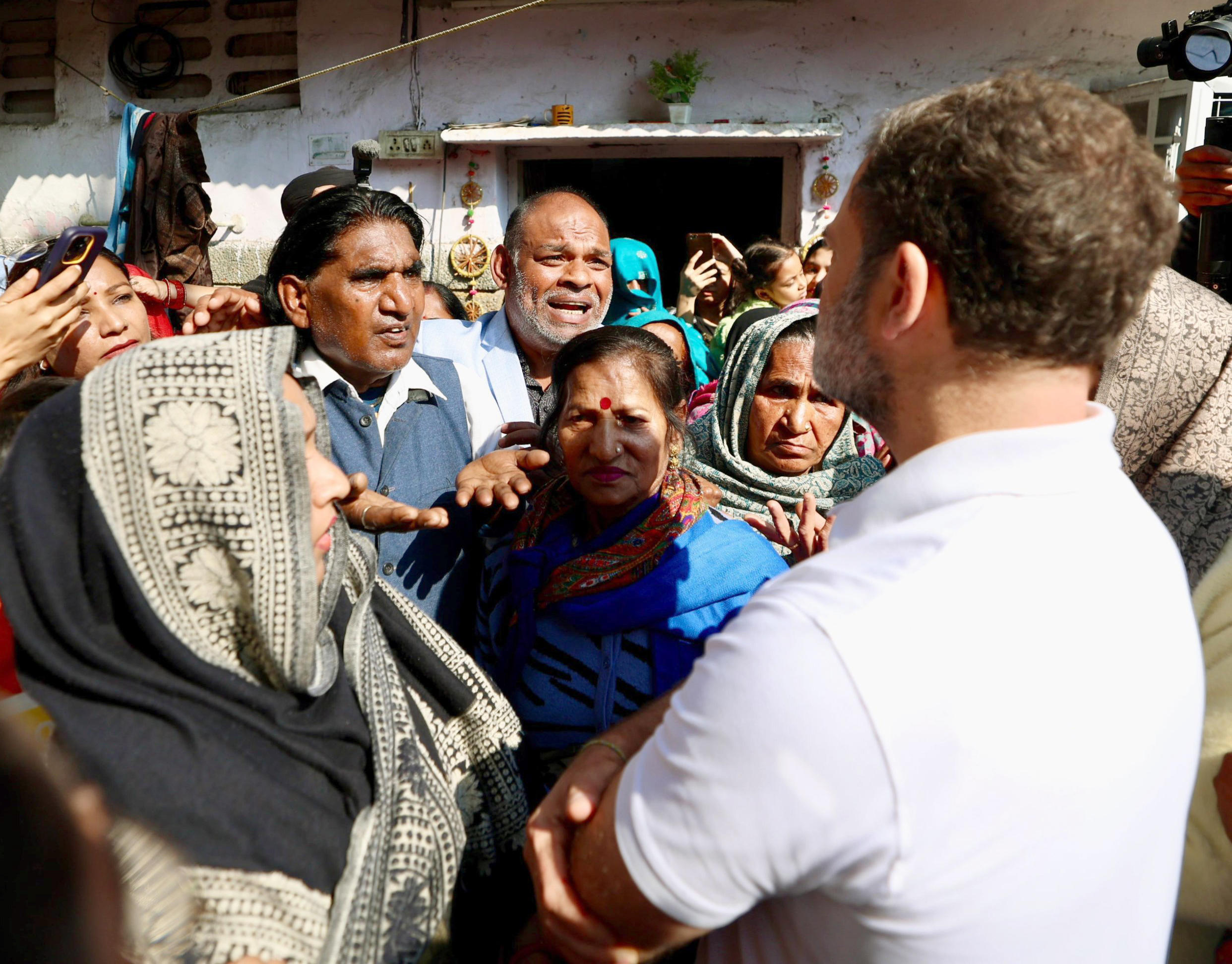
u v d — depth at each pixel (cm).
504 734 143
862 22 511
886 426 94
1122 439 159
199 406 98
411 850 114
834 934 84
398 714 124
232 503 98
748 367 210
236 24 536
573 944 95
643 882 84
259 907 97
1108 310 80
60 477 97
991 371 83
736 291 435
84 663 98
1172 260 212
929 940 78
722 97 525
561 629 163
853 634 76
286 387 109
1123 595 81
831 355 96
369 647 122
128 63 542
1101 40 500
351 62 464
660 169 696
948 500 83
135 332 241
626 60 524
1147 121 477
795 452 207
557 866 98
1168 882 88
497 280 271
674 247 713
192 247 468
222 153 546
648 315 323
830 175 528
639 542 160
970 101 84
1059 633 77
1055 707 76
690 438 220
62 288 206
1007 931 78
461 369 225
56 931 44
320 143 540
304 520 101
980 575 78
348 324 186
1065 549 80
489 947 140
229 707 103
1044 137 79
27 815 45
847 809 75
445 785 130
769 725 76
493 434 219
